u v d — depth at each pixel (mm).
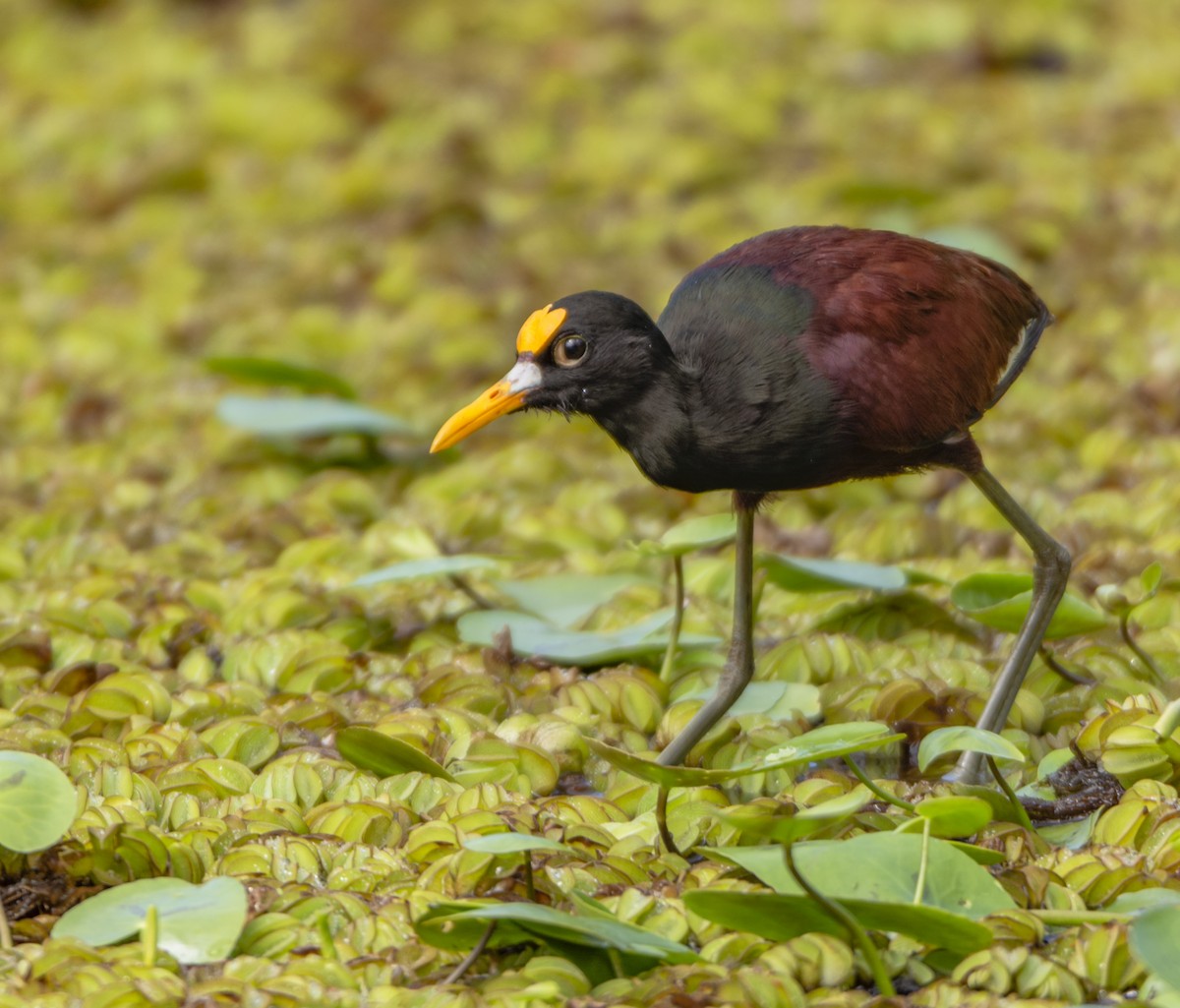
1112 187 17328
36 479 12766
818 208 17297
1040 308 9008
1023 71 21500
